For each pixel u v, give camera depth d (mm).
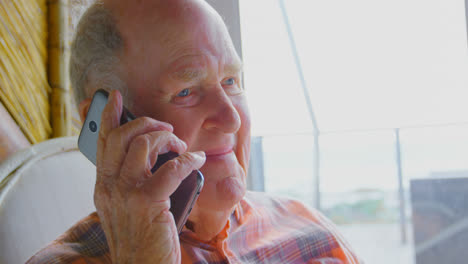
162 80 577
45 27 895
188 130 589
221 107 592
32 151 709
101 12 603
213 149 602
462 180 3777
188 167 459
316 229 810
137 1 585
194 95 603
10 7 805
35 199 671
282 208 843
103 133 479
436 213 3854
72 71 657
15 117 806
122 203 455
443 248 3723
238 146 657
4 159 711
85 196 755
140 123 470
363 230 5730
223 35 619
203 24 591
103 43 599
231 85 652
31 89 850
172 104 591
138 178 459
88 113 572
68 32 920
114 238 480
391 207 5633
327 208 5727
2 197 630
